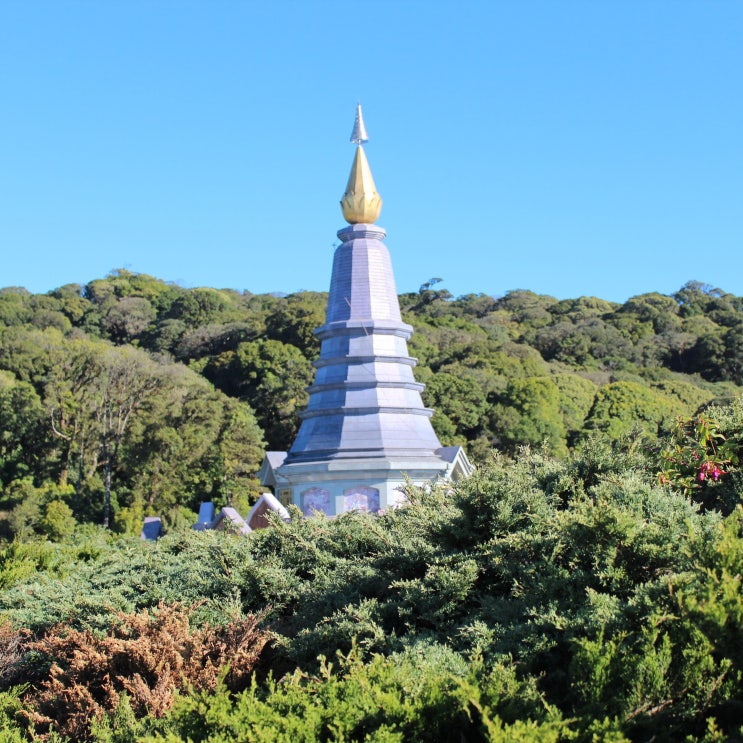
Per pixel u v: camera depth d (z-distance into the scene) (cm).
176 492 6588
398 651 1166
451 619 1225
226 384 9288
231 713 1043
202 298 12200
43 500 6431
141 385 7569
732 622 859
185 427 6819
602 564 1131
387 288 4106
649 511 1219
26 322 11738
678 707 916
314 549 1658
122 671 1421
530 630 1080
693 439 1487
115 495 6912
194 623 1535
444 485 1847
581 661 950
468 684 933
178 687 1316
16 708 1470
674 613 981
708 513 1235
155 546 2169
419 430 3934
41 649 1614
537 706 941
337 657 1228
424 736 938
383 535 1585
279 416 8400
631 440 1589
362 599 1373
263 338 9769
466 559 1280
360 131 4244
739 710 905
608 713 906
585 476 1464
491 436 7681
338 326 3966
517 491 1363
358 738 950
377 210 4194
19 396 7581
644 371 10481
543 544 1236
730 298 13512
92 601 1698
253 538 1870
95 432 7438
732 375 10769
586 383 8850
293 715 966
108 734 1182
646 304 12581
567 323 11975
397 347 4000
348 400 3878
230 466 6644
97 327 12338
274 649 1426
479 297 14712
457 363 9188
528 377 9119
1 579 2362
